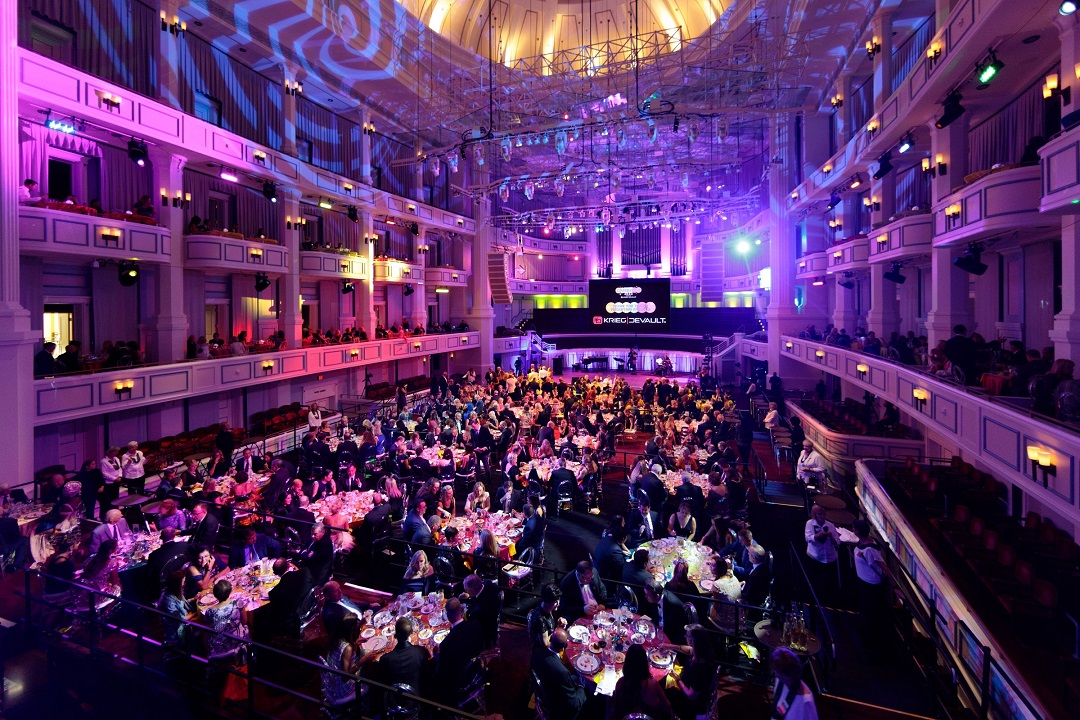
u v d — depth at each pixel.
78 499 10.10
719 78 22.39
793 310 27.17
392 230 28.97
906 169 18.05
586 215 44.56
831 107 22.53
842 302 21.97
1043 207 7.42
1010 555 7.61
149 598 7.33
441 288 31.50
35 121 12.67
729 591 7.43
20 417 10.87
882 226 14.89
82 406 12.16
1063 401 6.58
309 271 20.80
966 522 9.12
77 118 12.62
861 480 13.49
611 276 45.91
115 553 8.11
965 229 9.95
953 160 11.77
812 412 19.17
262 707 6.00
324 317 24.38
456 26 25.34
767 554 8.05
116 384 12.91
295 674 6.59
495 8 25.83
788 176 27.11
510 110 23.61
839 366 17.62
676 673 6.18
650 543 9.30
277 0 17.00
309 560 7.98
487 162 32.34
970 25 9.16
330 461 14.02
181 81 17.03
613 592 8.07
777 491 14.34
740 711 5.95
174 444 15.02
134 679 6.32
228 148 16.70
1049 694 5.51
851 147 17.44
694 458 13.52
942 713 6.21
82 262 14.17
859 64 18.94
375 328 25.27
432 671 5.79
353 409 23.16
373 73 22.30
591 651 6.17
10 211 10.81
